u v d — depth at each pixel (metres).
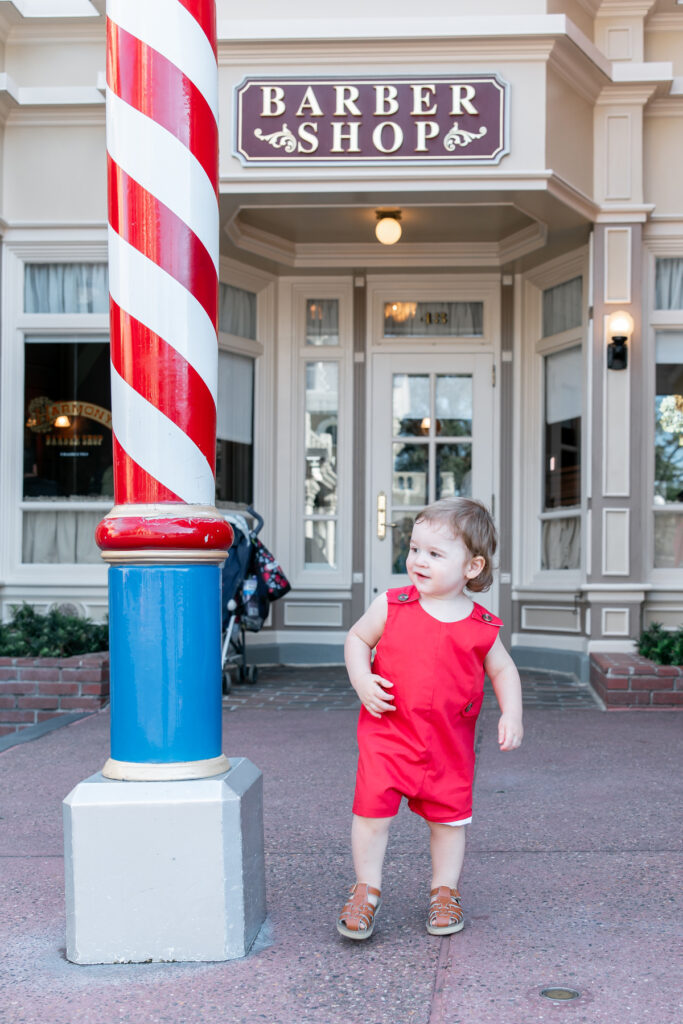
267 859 3.33
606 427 7.30
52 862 3.35
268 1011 2.22
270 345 8.50
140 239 2.62
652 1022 2.15
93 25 7.64
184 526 2.57
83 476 7.75
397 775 2.57
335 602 8.45
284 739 5.26
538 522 8.27
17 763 4.78
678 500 7.62
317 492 8.59
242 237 7.79
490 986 2.34
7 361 7.68
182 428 2.62
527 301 8.37
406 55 6.66
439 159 6.63
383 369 8.52
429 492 8.45
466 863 3.29
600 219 7.32
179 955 2.49
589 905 2.89
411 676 2.55
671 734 5.34
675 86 7.44
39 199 7.67
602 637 7.25
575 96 7.07
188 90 2.66
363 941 2.62
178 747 2.57
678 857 3.32
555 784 4.30
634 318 7.31
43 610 7.61
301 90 6.69
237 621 7.02
